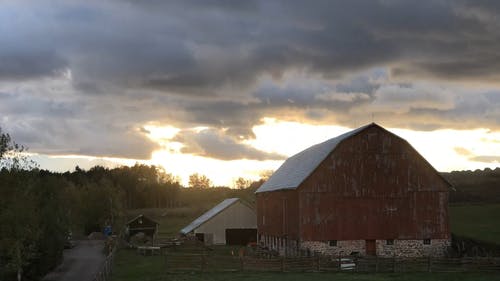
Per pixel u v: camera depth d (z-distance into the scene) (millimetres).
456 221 74375
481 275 41906
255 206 84562
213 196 197250
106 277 44031
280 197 62312
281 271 44688
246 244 78000
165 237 93812
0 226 42438
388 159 56281
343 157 55625
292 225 56938
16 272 46344
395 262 45125
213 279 40531
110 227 111250
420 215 56062
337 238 54562
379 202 55594
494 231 64000
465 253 53969
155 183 192500
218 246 74688
